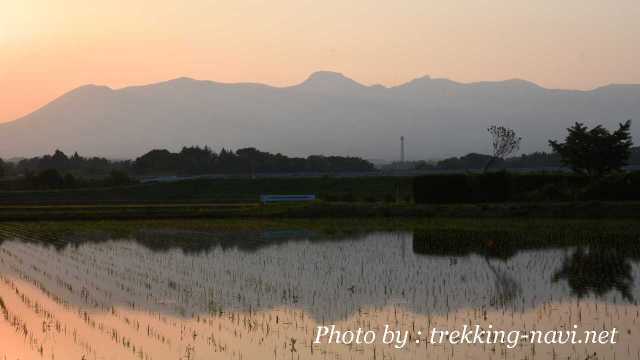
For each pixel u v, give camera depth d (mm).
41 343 17344
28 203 72750
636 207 49219
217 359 15867
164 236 42000
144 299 22750
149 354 16328
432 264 29875
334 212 54500
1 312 20938
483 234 40750
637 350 16219
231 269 28906
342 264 30078
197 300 22438
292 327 18656
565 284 24766
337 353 16203
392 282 25453
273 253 33875
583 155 58938
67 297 23234
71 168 194125
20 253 34688
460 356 15844
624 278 26031
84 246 37375
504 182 56438
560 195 55000
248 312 20562
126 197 84562
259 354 16203
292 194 90125
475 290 23750
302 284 25203
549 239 38000
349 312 20453
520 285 24641
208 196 87312
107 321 19594
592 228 42781
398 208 54000
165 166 173375
